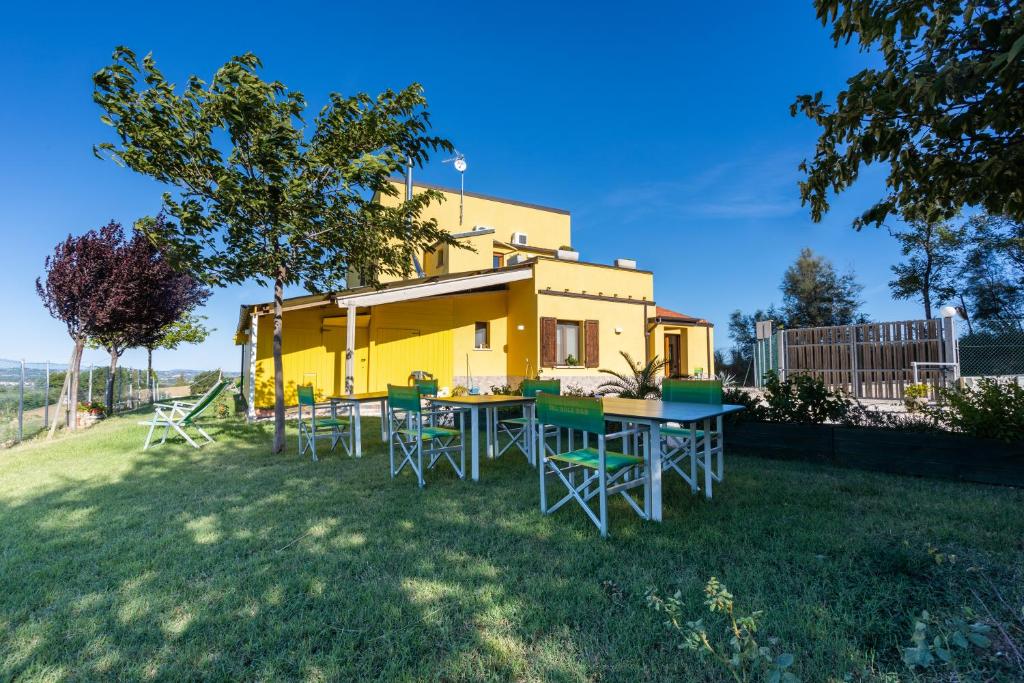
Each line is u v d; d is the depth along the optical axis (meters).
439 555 2.91
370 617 2.18
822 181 3.50
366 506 4.01
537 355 12.59
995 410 4.30
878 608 2.14
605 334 13.73
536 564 2.76
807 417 5.57
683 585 2.43
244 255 6.78
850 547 2.85
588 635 2.00
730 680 1.68
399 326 12.52
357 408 6.36
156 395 22.31
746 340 30.00
